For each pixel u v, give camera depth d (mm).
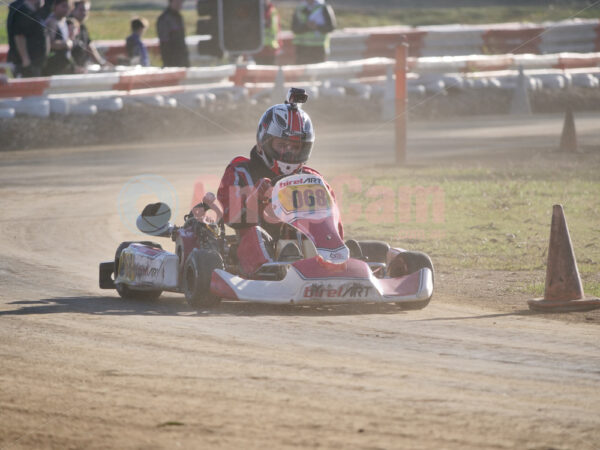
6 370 19547
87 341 22375
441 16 153500
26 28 73062
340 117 90625
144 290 29031
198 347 21672
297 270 25203
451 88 99312
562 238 27547
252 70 87625
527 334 23797
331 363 20188
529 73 105750
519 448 15008
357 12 154875
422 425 16016
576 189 54344
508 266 35406
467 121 93250
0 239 41688
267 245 27172
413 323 25094
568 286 27469
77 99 77938
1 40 107625
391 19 150000
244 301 26766
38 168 63844
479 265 35688
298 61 93812
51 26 75062
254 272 26750
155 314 26203
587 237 41312
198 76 84438
